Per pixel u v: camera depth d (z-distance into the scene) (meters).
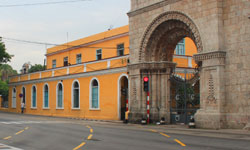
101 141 14.54
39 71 44.69
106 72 32.31
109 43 38.53
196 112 21.72
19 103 49.41
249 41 19.25
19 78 49.91
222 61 20.28
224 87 20.23
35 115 42.06
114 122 29.03
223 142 13.84
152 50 26.33
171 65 26.31
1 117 34.72
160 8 24.73
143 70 26.53
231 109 19.91
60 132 18.73
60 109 39.62
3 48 47.25
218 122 19.95
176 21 23.91
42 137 16.38
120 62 30.64
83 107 35.53
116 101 30.94
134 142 14.09
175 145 12.98
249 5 19.34
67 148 12.59
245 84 19.28
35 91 45.69
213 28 20.62
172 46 26.34
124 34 36.06
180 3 23.05
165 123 25.58
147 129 20.94
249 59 19.19
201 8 21.48
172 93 26.64
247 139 14.99
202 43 21.23
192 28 22.14
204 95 21.05
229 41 20.22
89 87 34.75
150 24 25.55
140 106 26.58
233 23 20.06
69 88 38.19
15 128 21.55
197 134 17.53
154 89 26.28
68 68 38.66
